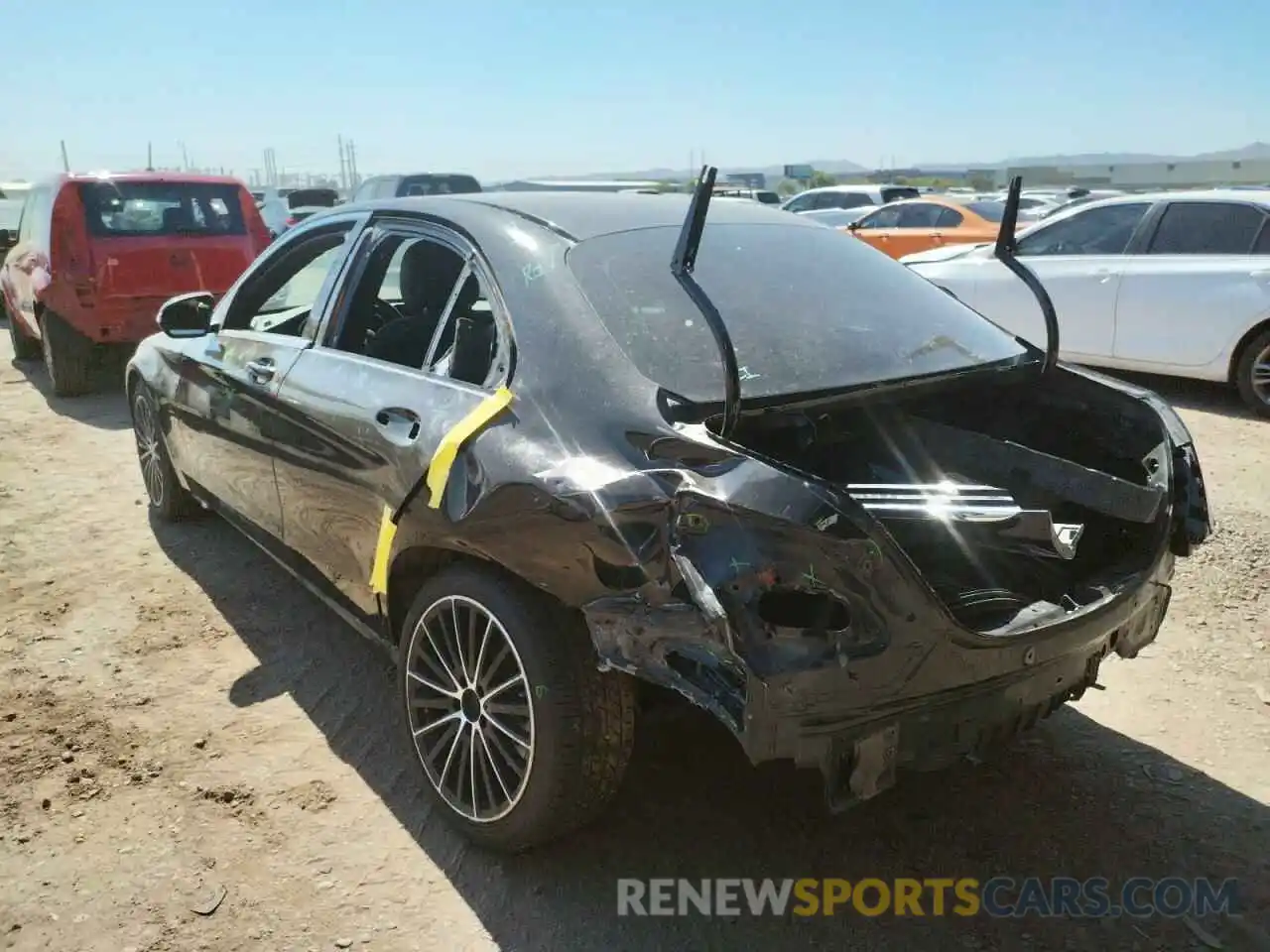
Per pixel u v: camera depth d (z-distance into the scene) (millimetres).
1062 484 2932
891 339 3090
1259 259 7340
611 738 2592
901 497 2393
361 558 3291
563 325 2797
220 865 2832
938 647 2303
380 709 3627
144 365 5035
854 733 2287
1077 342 8258
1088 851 2902
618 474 2418
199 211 8555
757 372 2748
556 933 2604
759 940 2588
